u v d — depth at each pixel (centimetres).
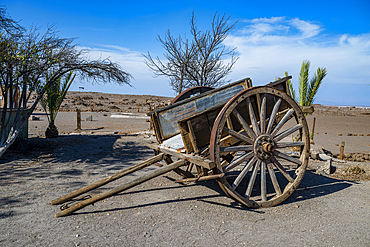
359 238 368
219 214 444
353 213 458
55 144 1083
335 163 916
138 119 2981
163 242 349
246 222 416
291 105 509
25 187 566
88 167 775
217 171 436
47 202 482
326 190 585
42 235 360
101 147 1101
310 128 2617
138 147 1135
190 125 439
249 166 473
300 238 366
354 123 3369
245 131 489
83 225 394
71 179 641
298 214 452
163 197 522
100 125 2200
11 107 790
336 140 1822
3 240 343
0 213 428
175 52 1227
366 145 1623
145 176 443
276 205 490
